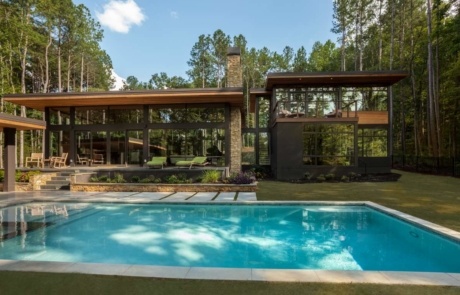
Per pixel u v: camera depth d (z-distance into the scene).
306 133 15.77
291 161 15.73
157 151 16.11
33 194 10.98
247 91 40.75
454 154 21.53
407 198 9.56
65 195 10.72
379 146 18.06
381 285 3.13
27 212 8.53
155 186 11.69
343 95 18.67
